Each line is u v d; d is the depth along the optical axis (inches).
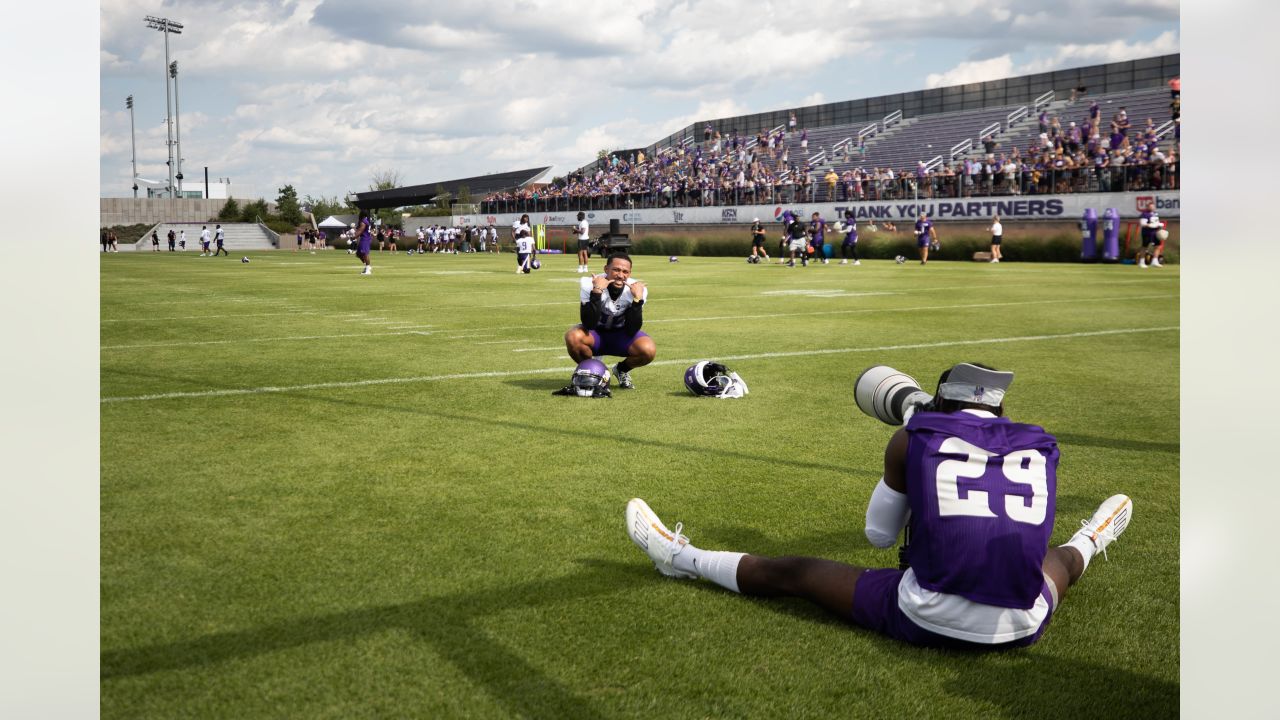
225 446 227.6
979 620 111.8
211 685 107.8
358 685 108.0
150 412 269.7
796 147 2151.8
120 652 116.0
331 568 145.6
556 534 162.7
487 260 1608.0
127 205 3181.6
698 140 2541.8
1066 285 845.2
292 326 514.6
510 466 209.5
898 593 117.0
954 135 1859.0
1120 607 133.1
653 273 1087.6
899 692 107.3
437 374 343.9
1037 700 106.0
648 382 328.2
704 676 110.7
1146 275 1003.3
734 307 630.5
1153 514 177.9
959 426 112.5
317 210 3949.3
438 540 159.3
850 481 198.7
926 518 111.7
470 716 101.1
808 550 157.1
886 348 418.6
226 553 152.2
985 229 1441.9
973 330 491.5
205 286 870.4
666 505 180.7
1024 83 1940.2
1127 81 1806.1
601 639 120.6
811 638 121.1
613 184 2322.8
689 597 134.7
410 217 2746.1
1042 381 330.6
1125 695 107.4
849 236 1317.7
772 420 261.9
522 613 128.9
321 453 220.8
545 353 402.6
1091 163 1384.1
